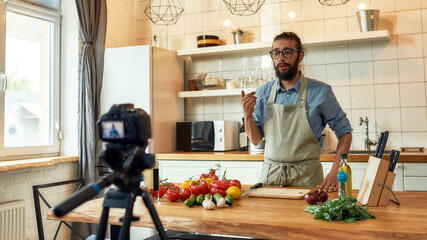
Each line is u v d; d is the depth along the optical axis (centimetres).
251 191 185
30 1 341
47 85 362
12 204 279
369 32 342
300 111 223
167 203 168
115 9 414
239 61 411
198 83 409
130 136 103
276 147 226
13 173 292
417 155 294
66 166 346
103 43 367
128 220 101
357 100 368
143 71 369
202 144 382
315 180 219
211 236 181
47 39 363
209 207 151
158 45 418
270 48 390
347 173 165
